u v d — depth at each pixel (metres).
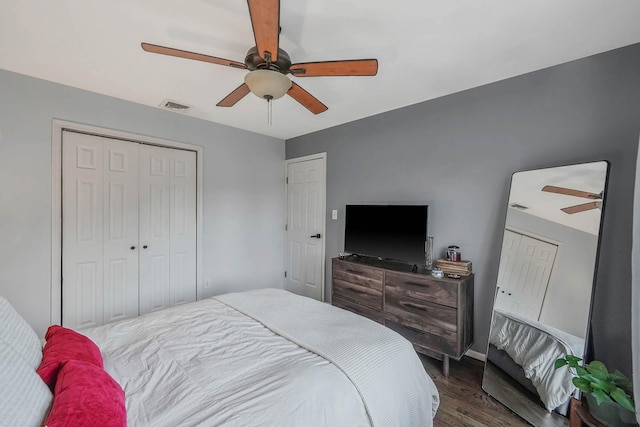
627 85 1.74
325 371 1.12
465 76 2.18
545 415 1.70
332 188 3.52
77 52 1.90
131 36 1.72
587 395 1.43
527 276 1.97
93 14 1.52
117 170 2.72
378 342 1.37
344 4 1.42
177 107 2.89
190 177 3.22
